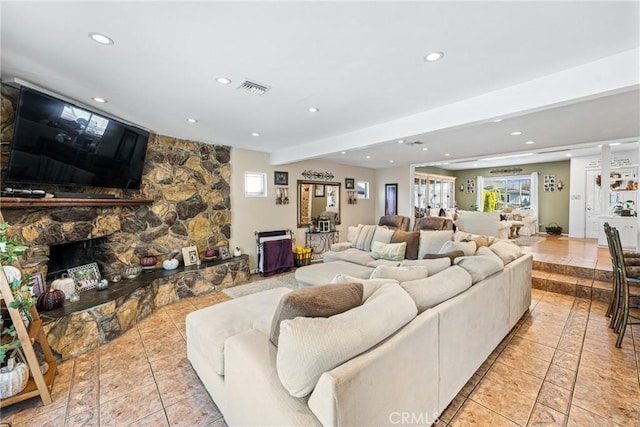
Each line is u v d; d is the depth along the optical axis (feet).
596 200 23.53
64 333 7.80
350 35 5.59
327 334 3.86
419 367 4.83
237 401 4.94
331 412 3.38
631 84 6.15
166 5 4.69
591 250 17.90
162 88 8.06
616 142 14.38
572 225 24.66
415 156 19.22
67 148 8.59
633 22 5.16
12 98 7.88
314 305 4.50
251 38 5.68
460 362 6.13
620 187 21.77
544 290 13.23
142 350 8.38
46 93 8.15
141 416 5.83
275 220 18.31
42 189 8.81
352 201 23.88
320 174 21.24
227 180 15.84
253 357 4.65
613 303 10.00
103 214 10.37
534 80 7.52
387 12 4.91
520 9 4.83
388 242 14.56
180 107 9.57
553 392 6.36
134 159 11.18
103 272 11.02
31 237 7.99
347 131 12.54
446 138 13.78
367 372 3.78
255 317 6.86
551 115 10.12
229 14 4.94
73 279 9.49
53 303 8.07
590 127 11.69
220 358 5.56
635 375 6.91
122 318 9.44
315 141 14.47
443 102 9.13
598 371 7.09
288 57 6.42
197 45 5.92
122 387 6.72
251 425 4.49
